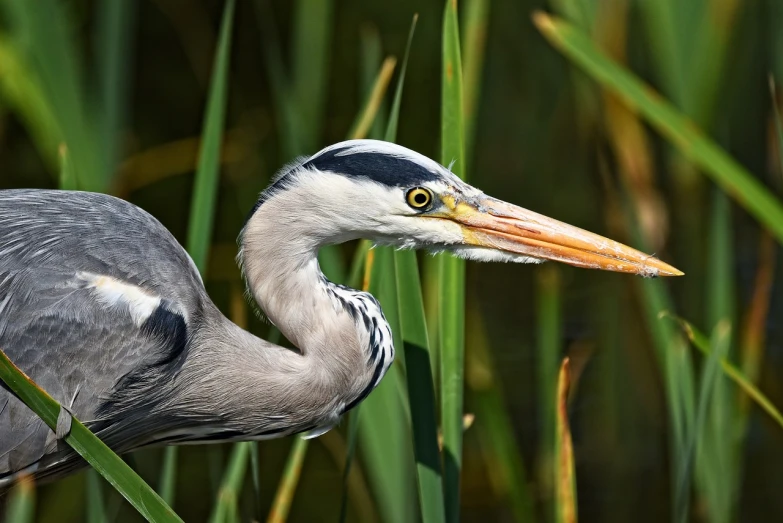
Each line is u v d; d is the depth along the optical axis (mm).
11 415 5195
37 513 7727
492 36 11195
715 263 7297
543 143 11156
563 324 9180
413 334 5164
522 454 8109
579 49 7285
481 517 7598
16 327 5172
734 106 10812
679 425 5551
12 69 9000
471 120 6539
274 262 5398
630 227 9336
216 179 6066
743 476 7820
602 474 7961
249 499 7625
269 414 5555
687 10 9023
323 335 5453
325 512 7594
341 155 5359
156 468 7949
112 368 5273
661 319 7062
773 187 9633
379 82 6262
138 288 5332
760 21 10625
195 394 5523
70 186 5984
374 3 11414
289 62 11336
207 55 11055
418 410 5117
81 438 4109
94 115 8070
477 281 9781
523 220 5473
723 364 5484
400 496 5809
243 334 5625
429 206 5375
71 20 10188
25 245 5281
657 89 10570
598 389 8680
